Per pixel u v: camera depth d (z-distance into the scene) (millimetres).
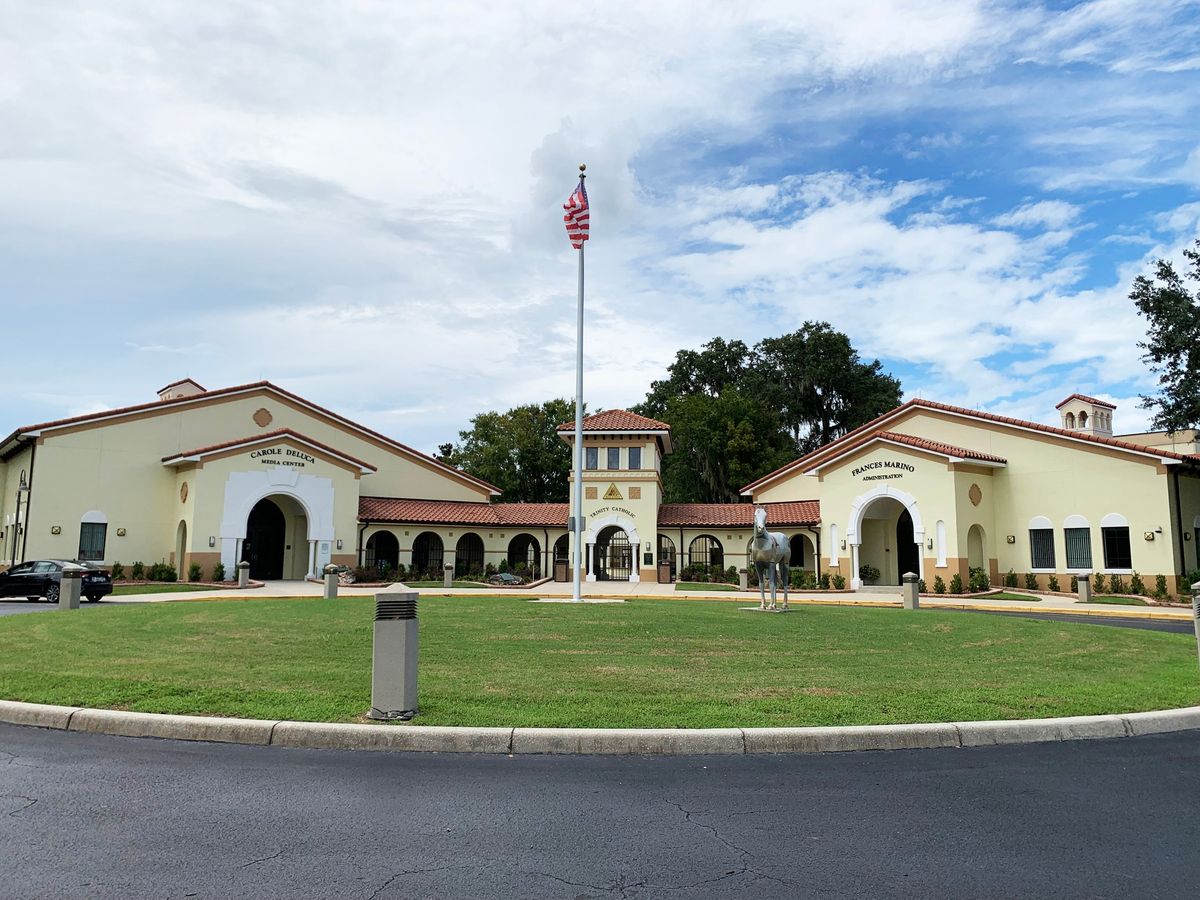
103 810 6059
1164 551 31422
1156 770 7309
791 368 68812
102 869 4984
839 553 38250
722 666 11383
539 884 4824
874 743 7969
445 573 36625
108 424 38219
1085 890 4793
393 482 47312
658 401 72750
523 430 62938
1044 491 35219
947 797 6508
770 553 20984
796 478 46156
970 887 4820
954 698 9461
